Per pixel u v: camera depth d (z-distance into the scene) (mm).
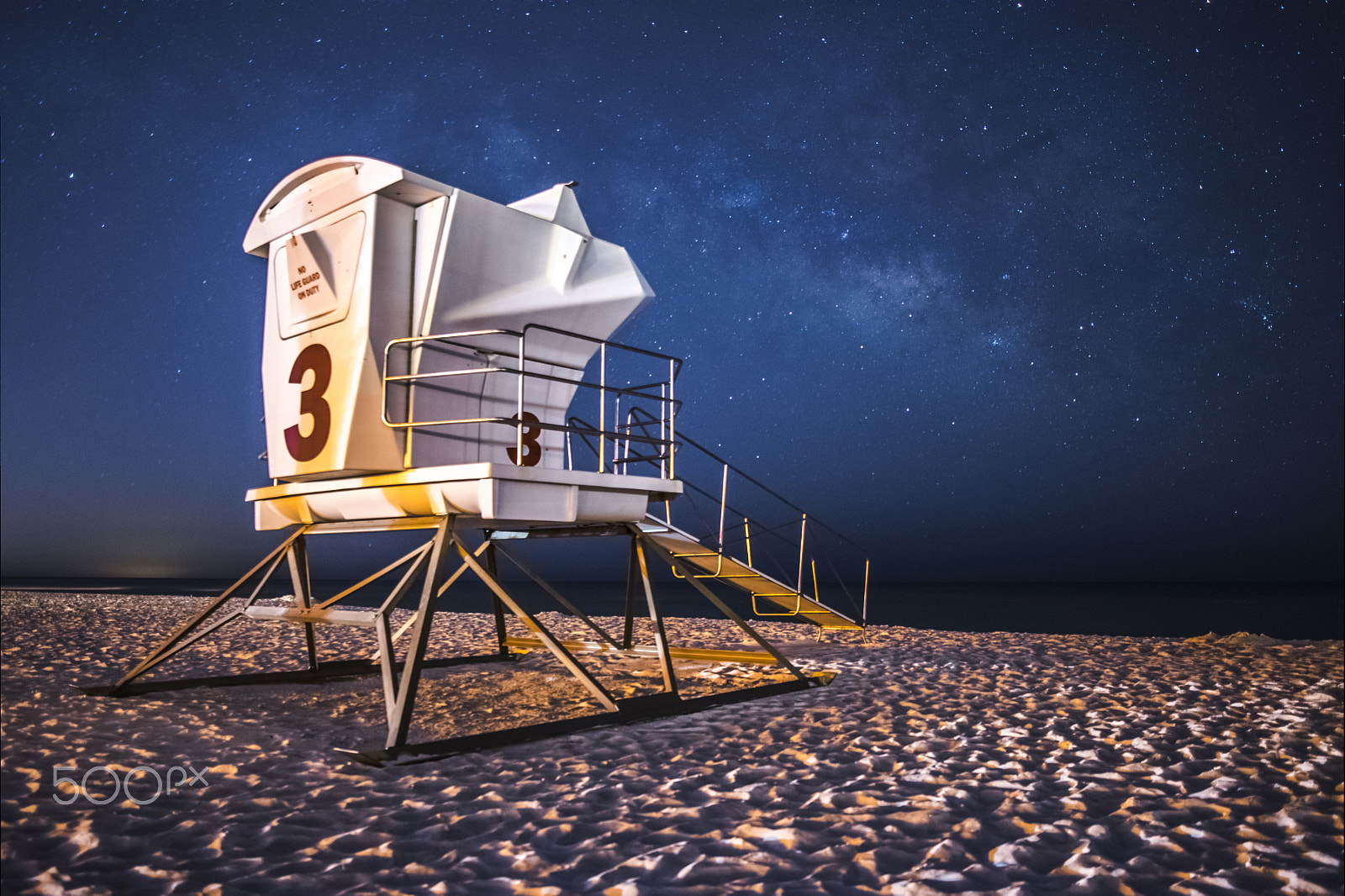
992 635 14438
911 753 5574
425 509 5863
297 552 7035
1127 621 25734
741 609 31797
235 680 8117
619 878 3398
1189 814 4375
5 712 6547
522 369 5605
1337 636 20219
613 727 6191
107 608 20922
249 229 6871
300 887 3275
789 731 6164
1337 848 3906
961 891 3332
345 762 5172
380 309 5855
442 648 12320
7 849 3611
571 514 5930
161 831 3928
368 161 5957
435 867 3486
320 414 5980
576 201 6961
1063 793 4742
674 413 6984
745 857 3631
